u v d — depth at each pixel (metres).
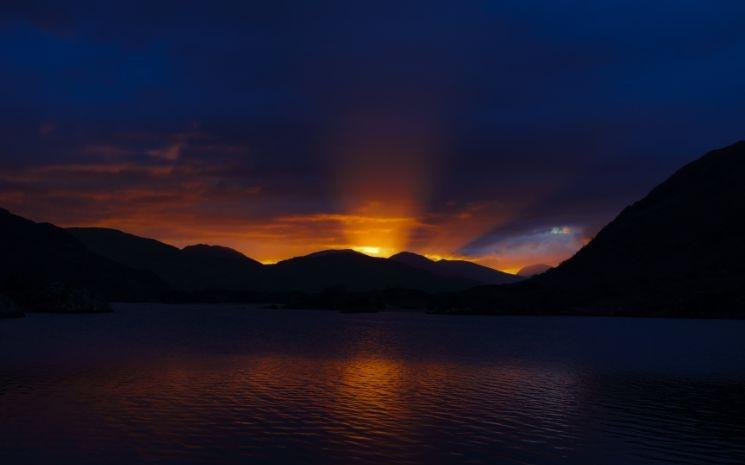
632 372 48.00
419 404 32.94
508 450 24.22
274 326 127.69
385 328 123.81
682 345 77.00
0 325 110.62
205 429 26.69
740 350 69.12
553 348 71.88
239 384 39.28
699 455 23.95
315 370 47.38
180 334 93.12
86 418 28.58
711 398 36.00
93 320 136.62
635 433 27.20
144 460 22.20
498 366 51.44
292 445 24.36
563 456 23.56
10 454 22.80
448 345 76.25
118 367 47.69
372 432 26.56
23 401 32.62
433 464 22.28
